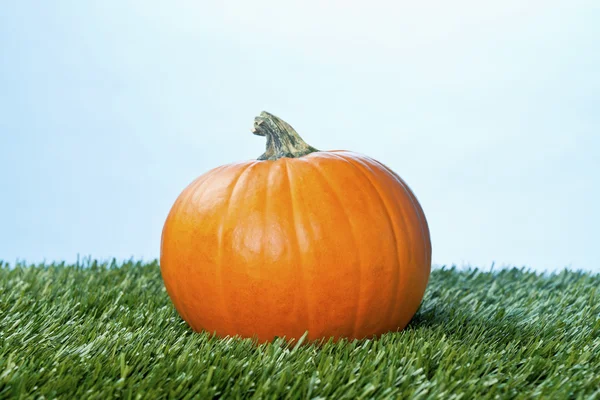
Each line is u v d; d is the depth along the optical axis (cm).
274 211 74
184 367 71
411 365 71
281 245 73
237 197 75
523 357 76
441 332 81
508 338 81
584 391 69
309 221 74
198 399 67
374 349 74
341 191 75
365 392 68
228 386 69
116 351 74
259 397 67
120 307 88
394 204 77
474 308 90
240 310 75
